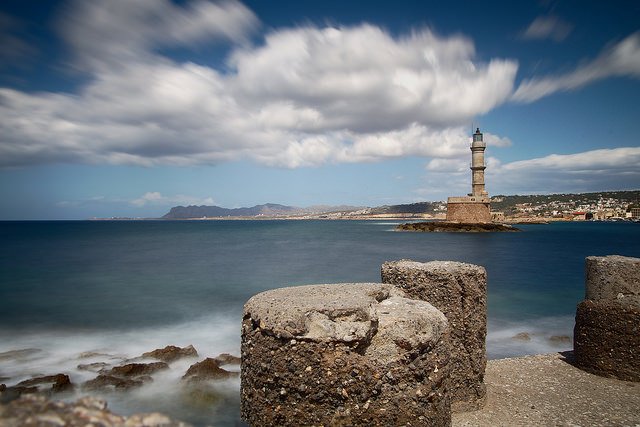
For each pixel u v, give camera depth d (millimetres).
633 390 8664
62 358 13469
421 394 4664
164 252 54812
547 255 50344
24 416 2412
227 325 17688
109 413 2637
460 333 7664
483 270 7871
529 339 15336
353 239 82875
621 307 9250
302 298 5148
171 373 12000
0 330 17000
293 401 4543
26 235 104375
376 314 4879
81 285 28094
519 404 8086
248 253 53125
